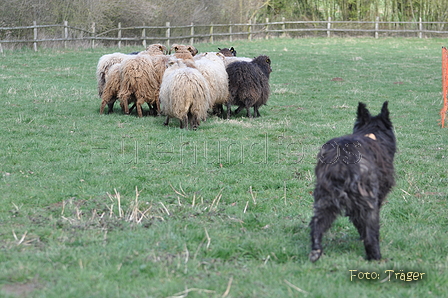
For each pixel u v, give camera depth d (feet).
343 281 13.07
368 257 14.37
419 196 21.09
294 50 87.81
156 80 36.01
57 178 21.71
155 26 96.73
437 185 22.67
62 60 66.69
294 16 130.82
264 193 21.02
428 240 16.05
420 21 114.32
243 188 21.58
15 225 16.28
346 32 119.44
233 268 13.75
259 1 120.57
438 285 13.01
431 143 30.71
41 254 13.88
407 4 124.67
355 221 14.60
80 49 77.97
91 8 84.84
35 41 73.56
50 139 28.91
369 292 12.48
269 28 120.26
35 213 17.48
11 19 76.13
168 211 18.15
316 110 41.14
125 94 35.55
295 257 14.74
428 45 99.30
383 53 85.35
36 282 12.36
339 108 42.16
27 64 61.82
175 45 36.91
